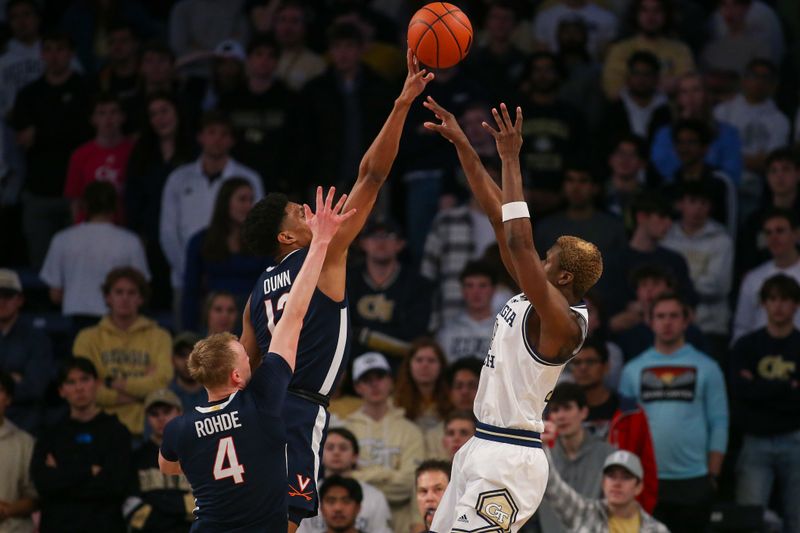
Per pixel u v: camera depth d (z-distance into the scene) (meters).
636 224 16.78
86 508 14.10
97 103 18.69
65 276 17.02
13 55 20.88
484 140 17.94
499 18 20.22
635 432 13.96
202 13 21.08
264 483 8.42
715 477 14.65
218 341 8.59
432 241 17.28
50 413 16.20
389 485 14.16
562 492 13.01
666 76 20.36
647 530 12.99
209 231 16.31
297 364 8.73
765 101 19.98
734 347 15.54
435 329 16.44
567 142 18.55
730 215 17.89
